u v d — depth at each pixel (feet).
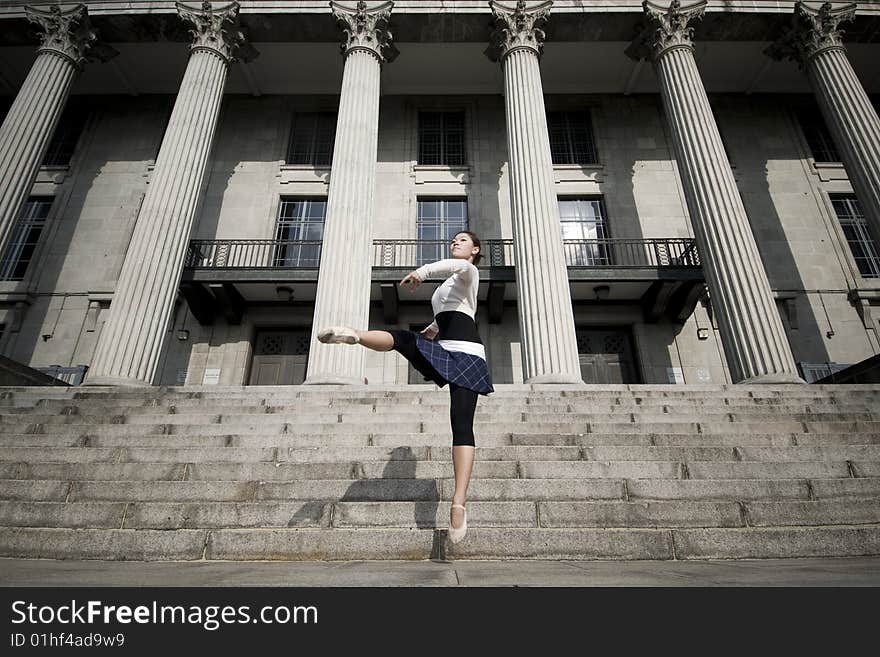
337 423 16.99
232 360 42.22
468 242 8.15
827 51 37.50
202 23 37.45
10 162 33.40
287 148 50.83
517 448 13.88
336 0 37.88
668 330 43.21
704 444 15.02
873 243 46.62
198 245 43.91
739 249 28.86
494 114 52.01
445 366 6.98
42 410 19.52
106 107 51.83
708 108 33.63
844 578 5.76
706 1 37.22
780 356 26.20
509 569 7.14
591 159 50.75
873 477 12.42
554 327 27.09
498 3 37.60
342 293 28.68
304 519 10.35
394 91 52.01
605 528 10.18
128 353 26.68
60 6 38.83
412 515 10.28
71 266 45.09
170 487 11.94
